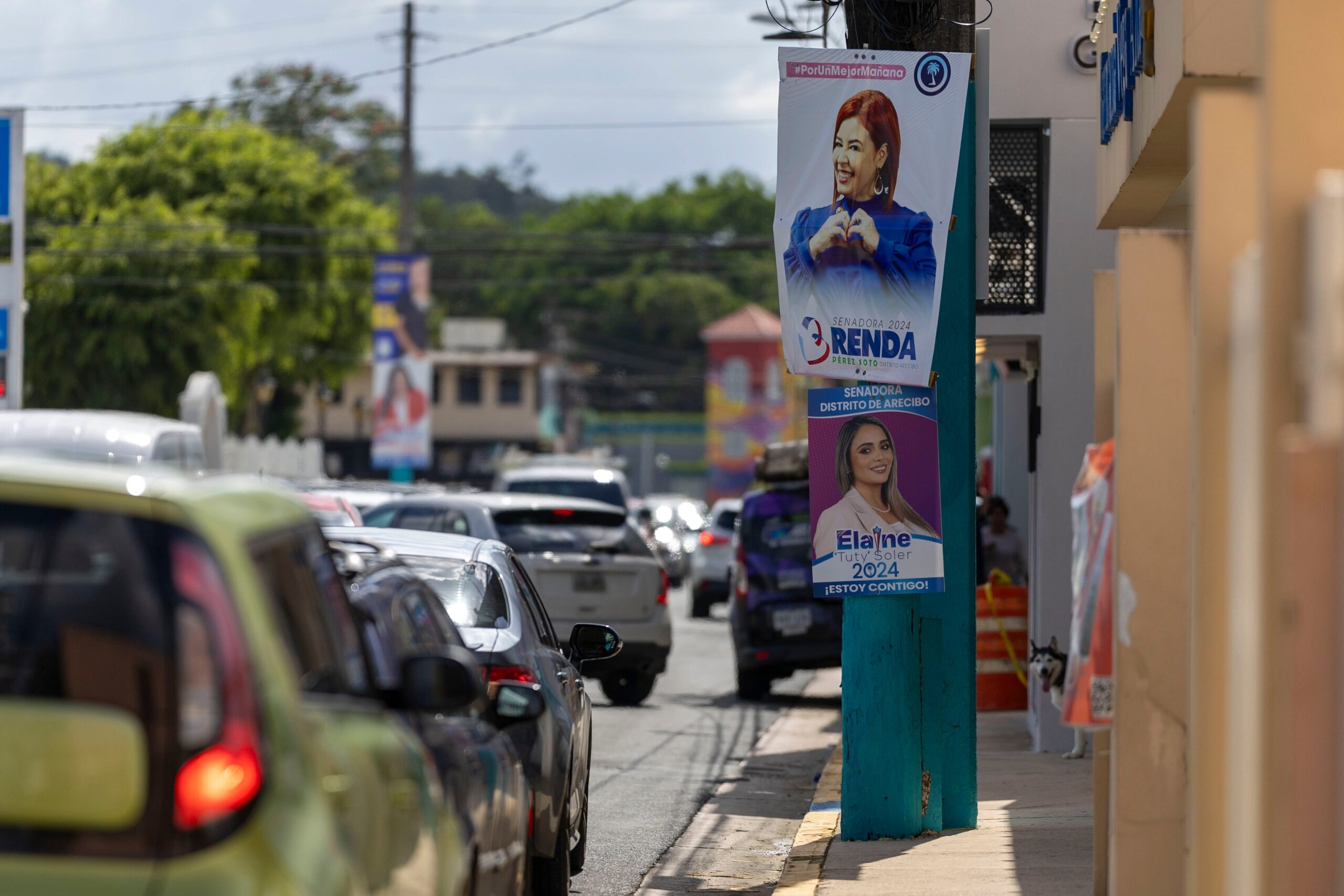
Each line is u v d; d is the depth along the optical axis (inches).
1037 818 1153.4
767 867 1091.3
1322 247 410.6
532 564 1929.1
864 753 1089.4
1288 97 473.4
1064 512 1567.4
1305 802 410.6
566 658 991.6
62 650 385.7
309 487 2290.8
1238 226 563.2
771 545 2064.5
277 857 376.8
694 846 1165.1
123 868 371.9
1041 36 1562.5
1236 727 488.1
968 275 1118.4
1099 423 841.5
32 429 1434.5
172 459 1510.8
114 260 5369.1
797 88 1080.2
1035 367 1676.9
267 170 6161.4
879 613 1090.7
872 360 1080.8
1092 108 1561.3
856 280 1079.6
